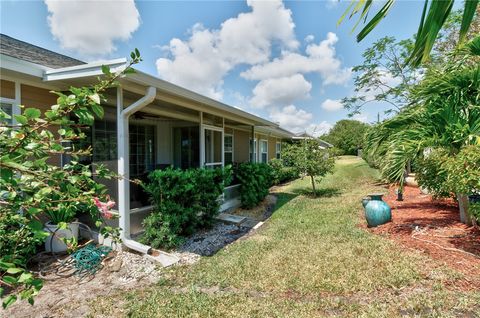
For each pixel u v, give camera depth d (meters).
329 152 9.69
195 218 4.99
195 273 3.25
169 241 4.18
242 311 2.41
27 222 1.46
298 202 7.97
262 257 3.64
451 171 3.33
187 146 7.79
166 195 4.41
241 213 6.92
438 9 0.94
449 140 3.84
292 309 2.42
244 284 2.93
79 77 3.67
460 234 3.92
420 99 4.44
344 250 3.73
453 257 3.21
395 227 4.55
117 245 3.91
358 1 1.14
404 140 4.17
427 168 4.51
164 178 4.43
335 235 4.47
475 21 5.74
